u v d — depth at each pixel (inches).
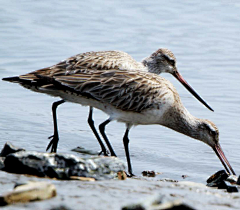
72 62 576.1
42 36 959.6
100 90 538.6
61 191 350.9
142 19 1072.2
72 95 550.9
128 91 538.6
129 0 1184.2
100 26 1024.9
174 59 706.2
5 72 800.9
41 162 412.8
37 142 590.9
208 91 762.8
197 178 512.4
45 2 1145.4
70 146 594.6
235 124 658.8
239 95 745.0
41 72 550.6
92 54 602.9
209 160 571.5
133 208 307.0
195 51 922.7
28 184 335.0
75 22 1040.8
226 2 1181.7
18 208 309.1
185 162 561.0
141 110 542.6
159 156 575.5
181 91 773.3
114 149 594.9
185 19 1082.1
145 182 412.5
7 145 464.1
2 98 728.3
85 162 423.2
